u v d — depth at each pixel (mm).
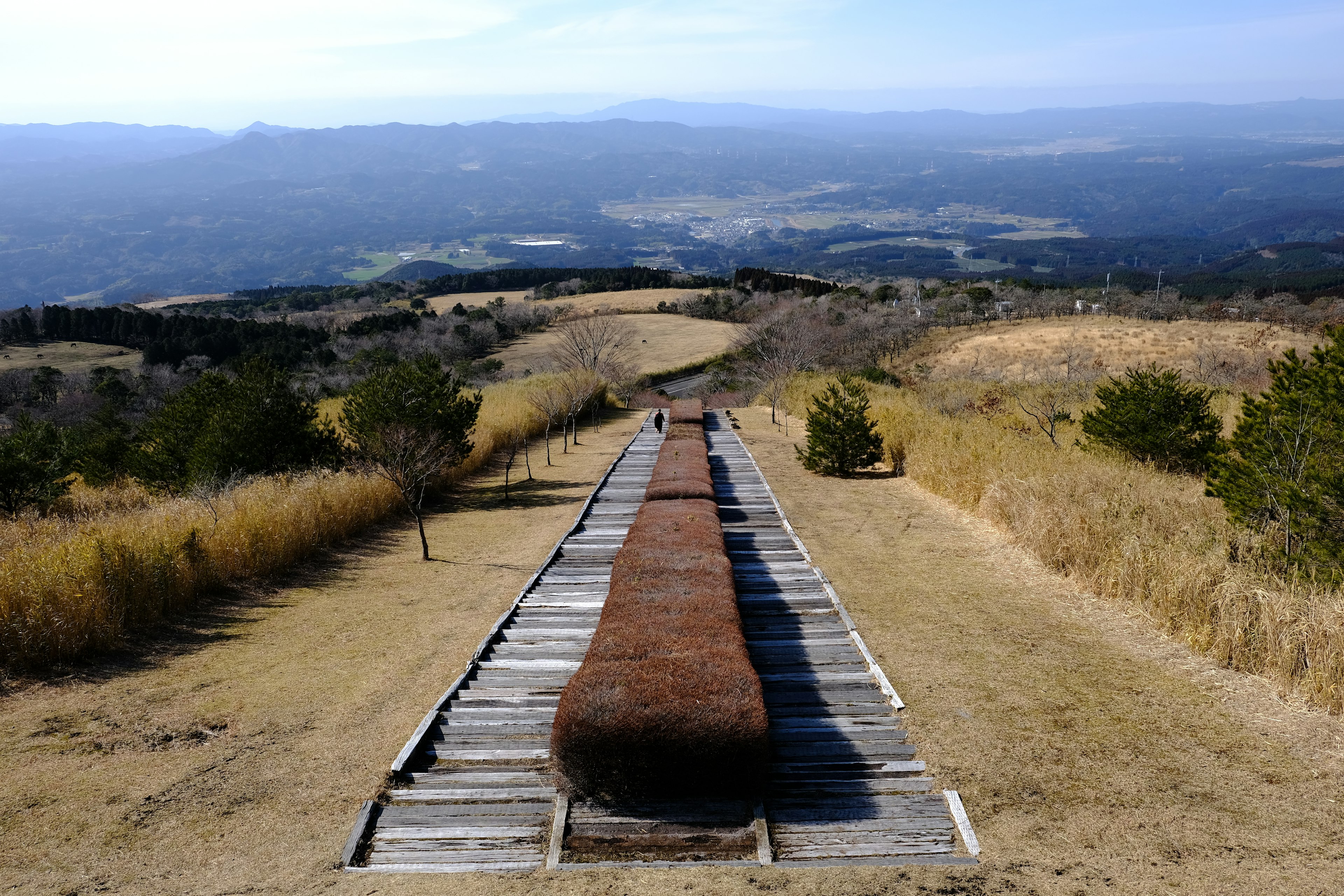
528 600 8945
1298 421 8094
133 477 16078
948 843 4672
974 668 7004
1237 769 5312
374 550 12141
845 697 6496
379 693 6898
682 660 5727
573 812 5000
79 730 6129
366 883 4418
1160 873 4348
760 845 4648
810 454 16766
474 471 19312
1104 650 7371
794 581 9383
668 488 12438
